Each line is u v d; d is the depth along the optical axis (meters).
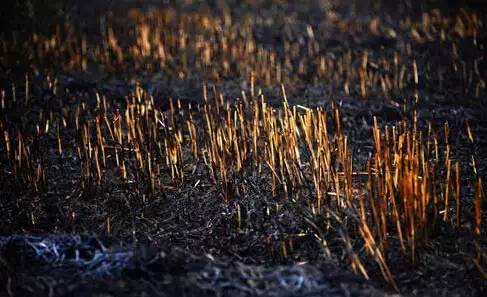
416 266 4.46
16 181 5.76
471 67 9.19
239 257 4.64
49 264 4.31
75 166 6.32
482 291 4.19
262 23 12.76
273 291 3.93
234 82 9.00
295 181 5.45
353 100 8.26
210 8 14.45
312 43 11.16
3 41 9.29
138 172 5.72
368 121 7.54
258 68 9.34
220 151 5.79
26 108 7.68
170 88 8.59
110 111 7.53
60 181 5.98
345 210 5.02
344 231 4.68
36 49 9.61
